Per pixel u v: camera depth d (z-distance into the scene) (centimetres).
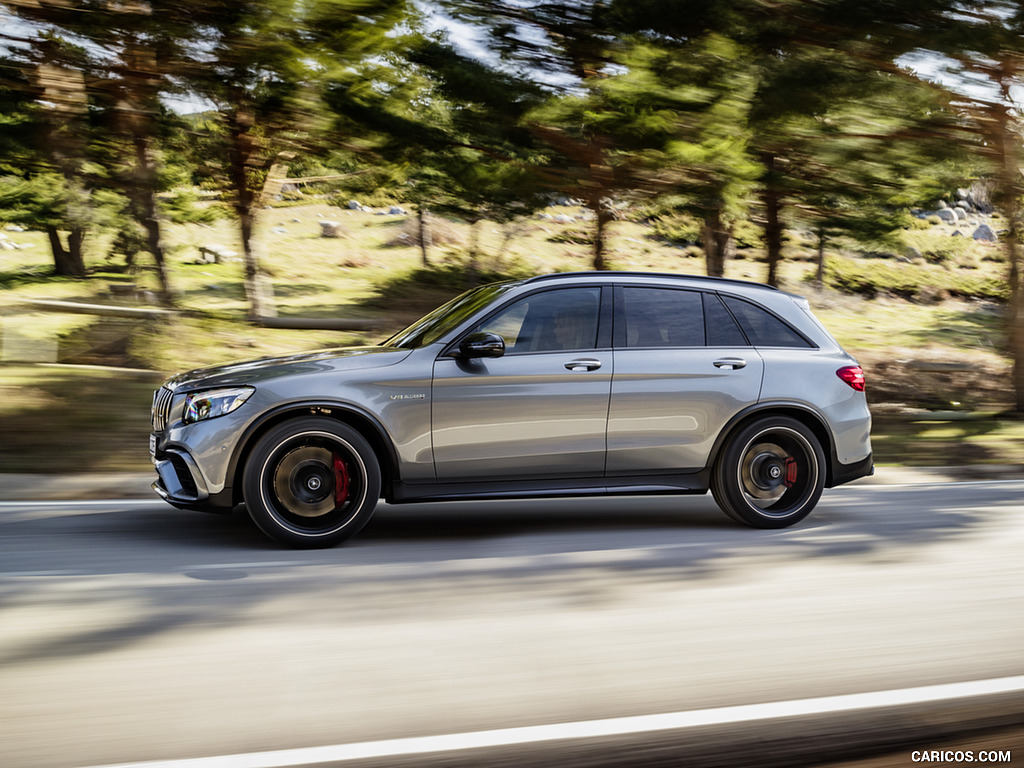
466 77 1281
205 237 5422
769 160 1474
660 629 405
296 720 307
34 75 1205
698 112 1274
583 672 354
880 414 1432
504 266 3862
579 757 286
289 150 1596
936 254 5862
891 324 3872
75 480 756
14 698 322
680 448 599
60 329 1554
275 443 530
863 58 1181
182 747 286
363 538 575
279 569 494
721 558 534
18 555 518
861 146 1360
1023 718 321
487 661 363
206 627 398
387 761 280
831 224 2133
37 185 3141
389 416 549
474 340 554
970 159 1347
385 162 1569
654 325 607
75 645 375
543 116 1326
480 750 288
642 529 616
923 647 388
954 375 1875
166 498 543
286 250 5278
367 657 365
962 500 748
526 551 545
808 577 494
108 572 483
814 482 623
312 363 555
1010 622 424
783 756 291
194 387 542
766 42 1192
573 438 579
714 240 2344
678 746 295
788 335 635
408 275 3850
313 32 1269
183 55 1227
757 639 394
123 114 1307
